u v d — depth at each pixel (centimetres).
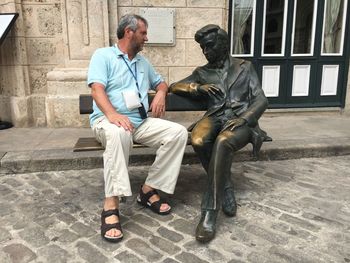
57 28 554
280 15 636
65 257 242
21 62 547
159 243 258
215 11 566
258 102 300
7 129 543
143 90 305
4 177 381
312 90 664
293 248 252
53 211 306
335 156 448
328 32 659
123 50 295
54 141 469
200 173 393
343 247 254
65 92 539
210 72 320
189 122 588
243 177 382
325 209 310
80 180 372
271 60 646
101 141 294
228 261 238
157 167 297
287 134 504
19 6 534
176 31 565
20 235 268
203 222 262
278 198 332
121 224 285
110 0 538
